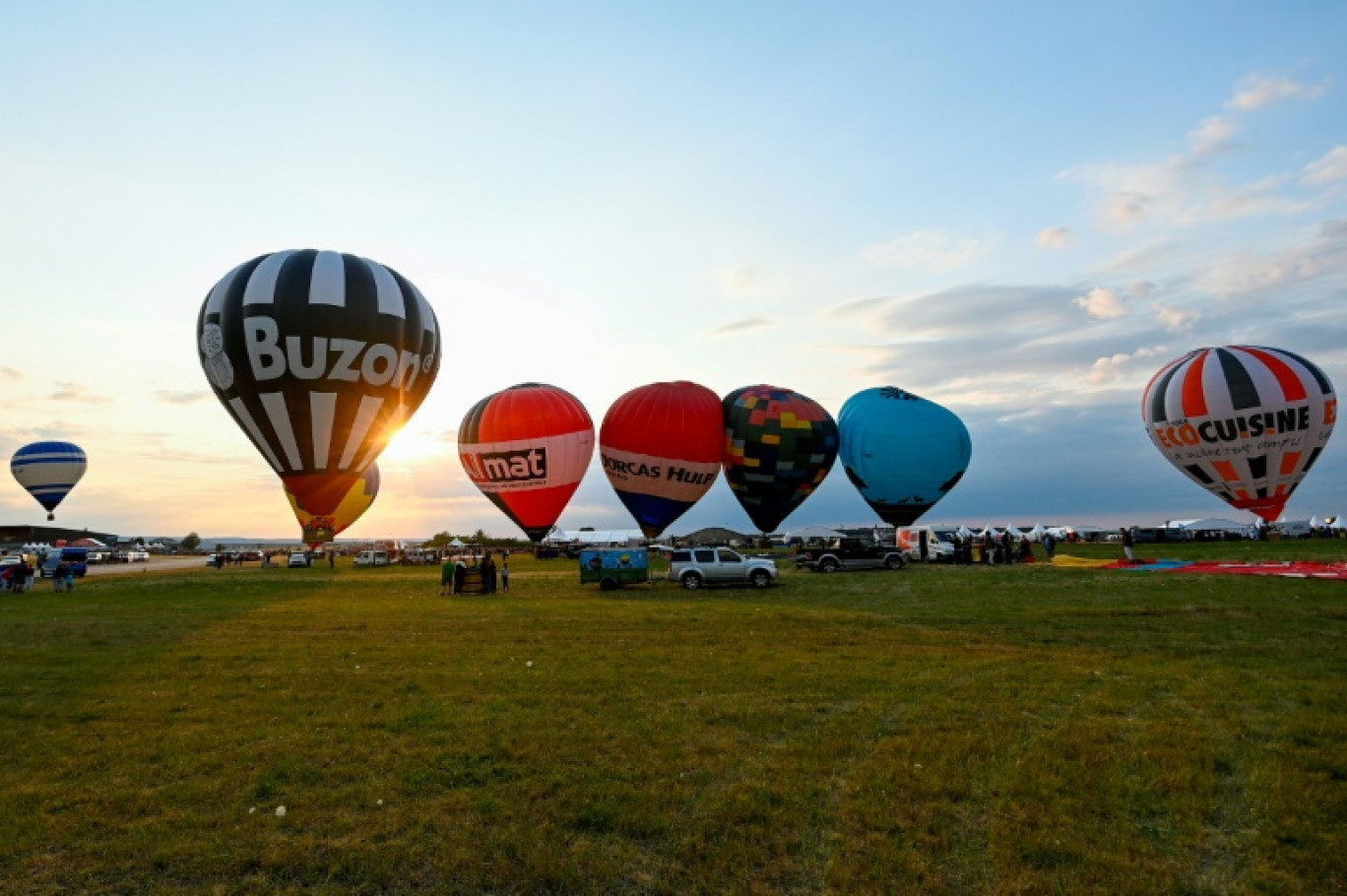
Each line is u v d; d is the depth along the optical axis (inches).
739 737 346.9
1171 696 408.8
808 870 227.9
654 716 382.0
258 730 368.8
